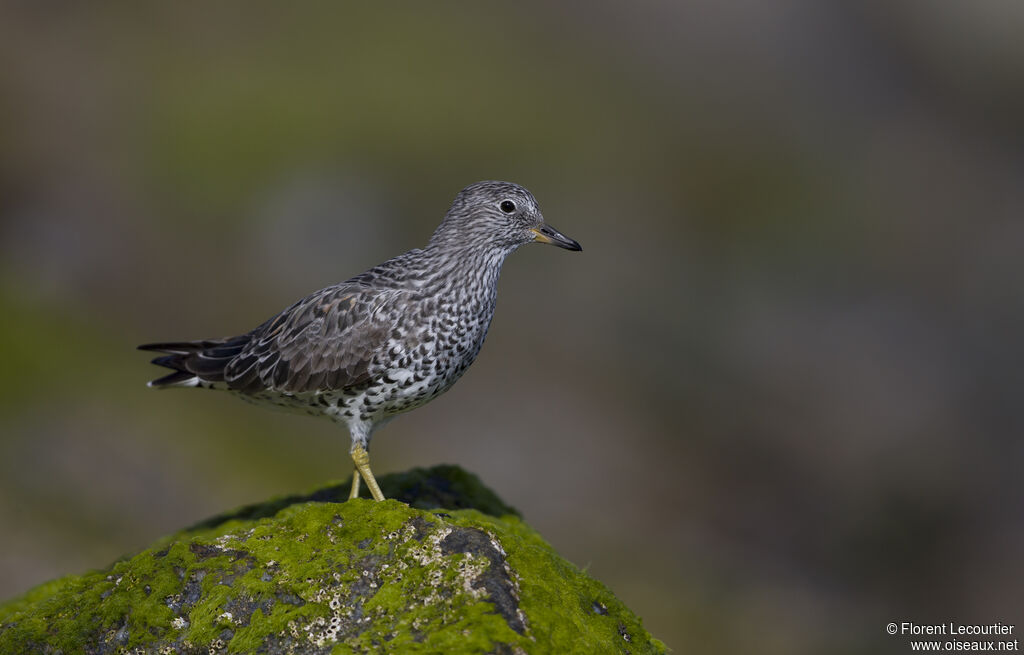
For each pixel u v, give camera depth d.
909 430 21.84
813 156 27.52
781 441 21.17
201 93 23.84
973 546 20.27
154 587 5.64
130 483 16.27
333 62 25.45
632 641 5.68
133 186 21.77
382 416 7.81
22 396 16.92
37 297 19.14
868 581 19.42
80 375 17.73
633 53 28.86
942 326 24.44
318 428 18.47
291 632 5.27
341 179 22.47
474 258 7.91
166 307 20.00
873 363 23.03
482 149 24.02
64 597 5.95
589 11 29.58
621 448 19.67
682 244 23.95
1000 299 25.14
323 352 7.55
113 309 19.66
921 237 26.19
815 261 24.83
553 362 20.53
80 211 21.00
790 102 29.08
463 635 5.01
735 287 23.67
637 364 21.30
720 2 31.30
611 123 25.92
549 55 27.77
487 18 28.19
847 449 21.58
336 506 5.85
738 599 17.95
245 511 7.98
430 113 24.56
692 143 26.34
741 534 19.45
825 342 23.48
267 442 17.89
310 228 21.75
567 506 18.42
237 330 20.00
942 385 22.94
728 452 20.70
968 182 28.56
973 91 32.09
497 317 20.86
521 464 18.77
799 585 18.80
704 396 21.34
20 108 22.61
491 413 19.34
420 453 18.28
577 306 21.75
